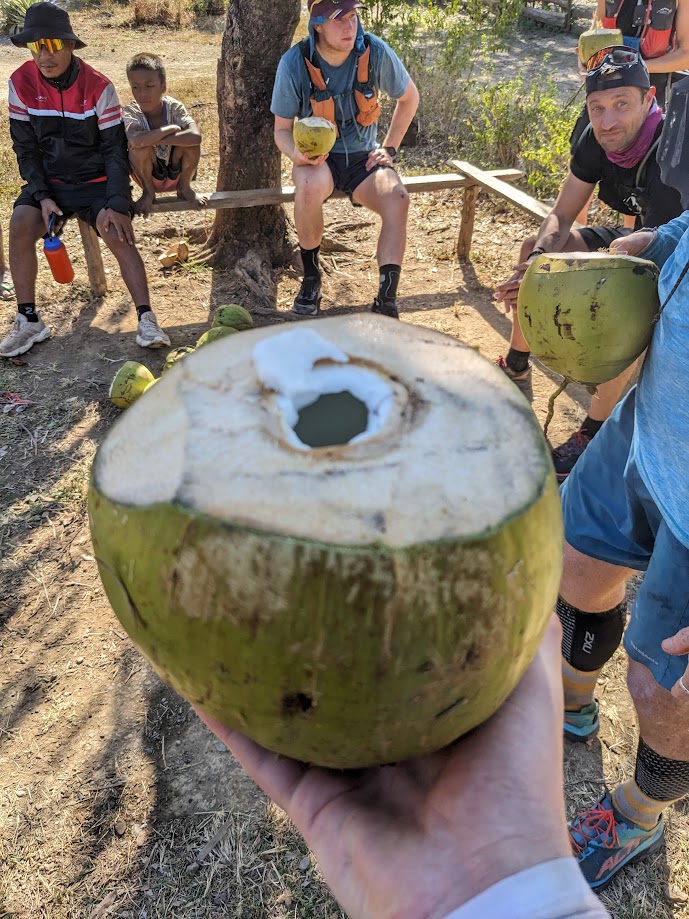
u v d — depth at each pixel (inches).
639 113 122.0
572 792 93.7
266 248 213.8
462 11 458.3
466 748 43.4
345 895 42.7
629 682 73.4
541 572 37.4
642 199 130.9
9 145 290.4
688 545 62.5
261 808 90.7
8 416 154.3
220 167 207.0
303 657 34.1
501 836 39.5
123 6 580.1
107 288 199.8
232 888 84.1
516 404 41.6
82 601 116.5
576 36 487.5
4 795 92.1
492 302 200.7
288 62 168.4
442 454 37.8
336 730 36.7
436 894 38.7
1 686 104.4
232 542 34.0
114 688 104.3
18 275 170.6
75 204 176.2
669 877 86.3
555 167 245.1
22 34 157.9
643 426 67.4
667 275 64.4
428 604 33.9
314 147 162.2
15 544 125.7
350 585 33.3
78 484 137.5
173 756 96.1
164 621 35.9
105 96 167.6
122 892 84.1
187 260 214.5
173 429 40.0
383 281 171.5
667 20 170.7
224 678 35.8
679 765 73.0
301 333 43.2
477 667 35.9
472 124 289.0
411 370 42.9
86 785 93.2
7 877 85.0
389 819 42.8
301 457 37.1
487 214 245.6
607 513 77.4
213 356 44.5
